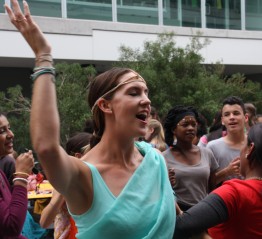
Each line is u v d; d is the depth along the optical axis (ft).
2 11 39.88
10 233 8.76
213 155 14.70
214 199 7.20
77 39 42.55
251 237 7.25
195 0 49.44
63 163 5.70
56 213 10.82
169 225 6.50
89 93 6.90
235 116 15.26
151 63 36.06
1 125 11.43
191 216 7.04
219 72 41.39
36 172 19.94
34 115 5.62
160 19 47.09
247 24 52.85
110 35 43.93
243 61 51.37
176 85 35.58
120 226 6.06
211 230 7.54
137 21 46.03
